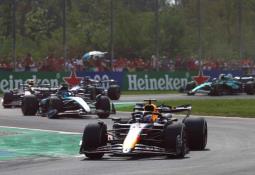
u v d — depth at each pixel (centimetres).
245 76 11125
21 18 12631
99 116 5984
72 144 4116
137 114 3447
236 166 2831
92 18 13350
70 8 13212
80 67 10875
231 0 14012
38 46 12494
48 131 4938
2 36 12106
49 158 3422
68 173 2711
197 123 3597
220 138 4300
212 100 8231
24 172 2811
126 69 11425
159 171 2678
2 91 9850
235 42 13350
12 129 5100
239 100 8212
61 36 12706
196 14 13850
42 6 13112
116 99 8438
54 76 10100
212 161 3047
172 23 13438
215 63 12262
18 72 9912
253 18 13400
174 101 7981
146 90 11081
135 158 3238
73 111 5925
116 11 13050
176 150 3158
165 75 11288
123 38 12950
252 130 4866
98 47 13062
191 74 11519
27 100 6406
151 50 13062
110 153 3288
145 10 13712
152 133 3362
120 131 3394
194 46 13388
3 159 3391
